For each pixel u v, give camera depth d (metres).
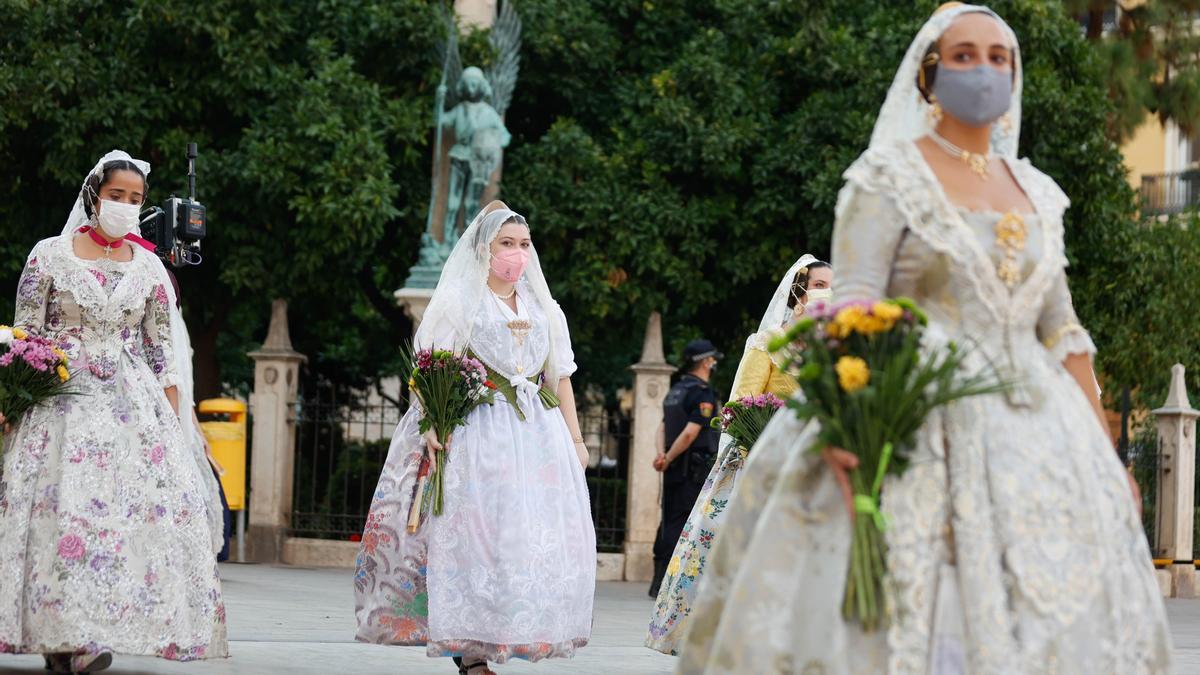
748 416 8.95
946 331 5.20
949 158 5.46
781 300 9.52
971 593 4.88
